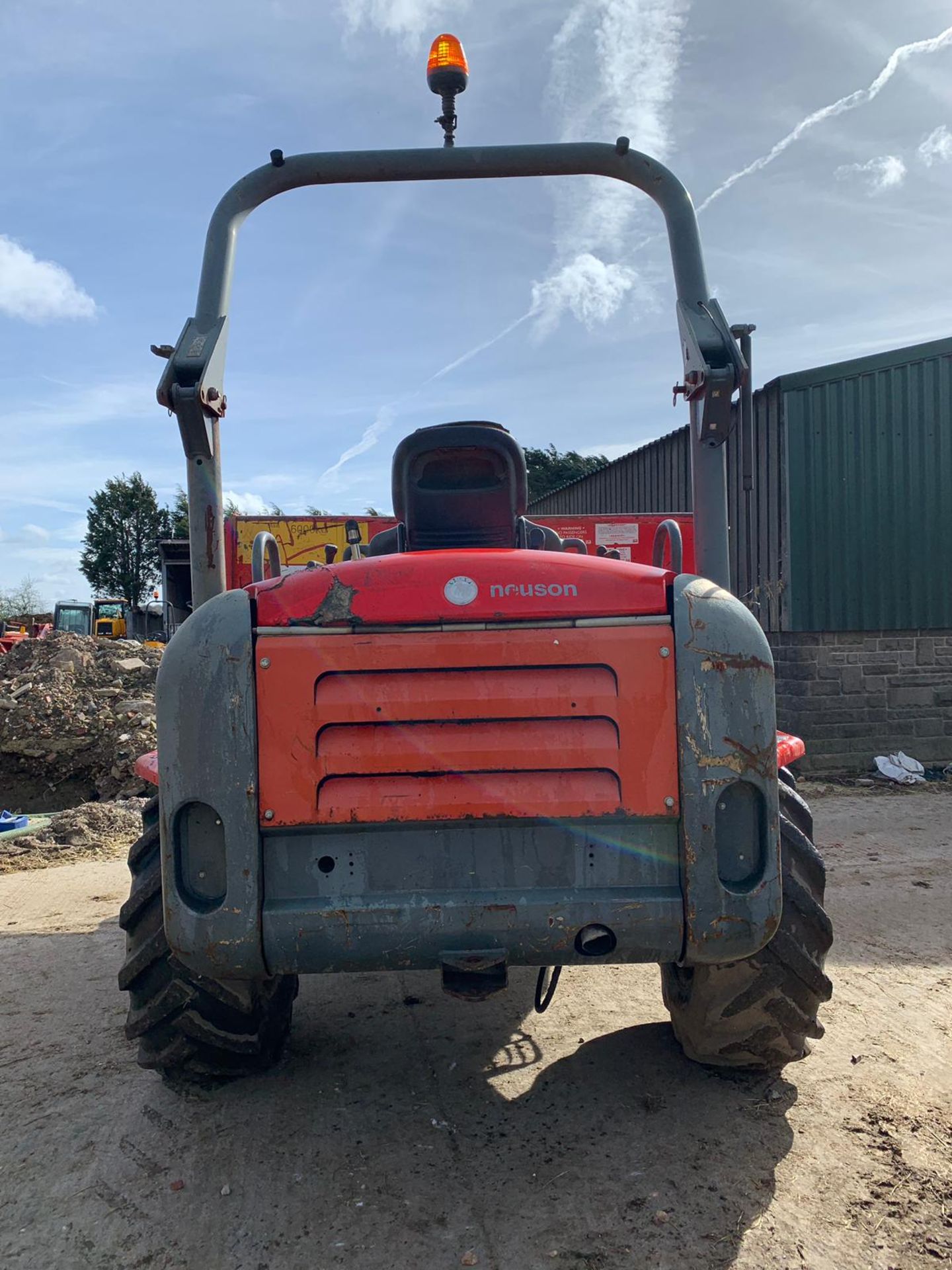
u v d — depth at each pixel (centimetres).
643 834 235
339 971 236
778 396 919
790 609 912
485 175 325
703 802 230
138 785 904
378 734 234
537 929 230
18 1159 272
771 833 233
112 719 984
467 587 235
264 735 232
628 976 414
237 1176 260
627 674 233
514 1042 347
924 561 937
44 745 959
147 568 5488
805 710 922
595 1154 267
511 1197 248
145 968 280
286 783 231
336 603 235
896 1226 232
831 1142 270
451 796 232
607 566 243
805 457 915
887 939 454
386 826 232
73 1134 285
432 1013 379
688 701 231
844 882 558
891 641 936
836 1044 335
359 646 232
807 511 915
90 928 505
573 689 234
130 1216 243
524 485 345
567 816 232
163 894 235
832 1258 221
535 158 321
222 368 294
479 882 233
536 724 235
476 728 234
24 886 597
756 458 966
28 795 938
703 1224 234
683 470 1167
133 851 288
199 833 235
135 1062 335
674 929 231
